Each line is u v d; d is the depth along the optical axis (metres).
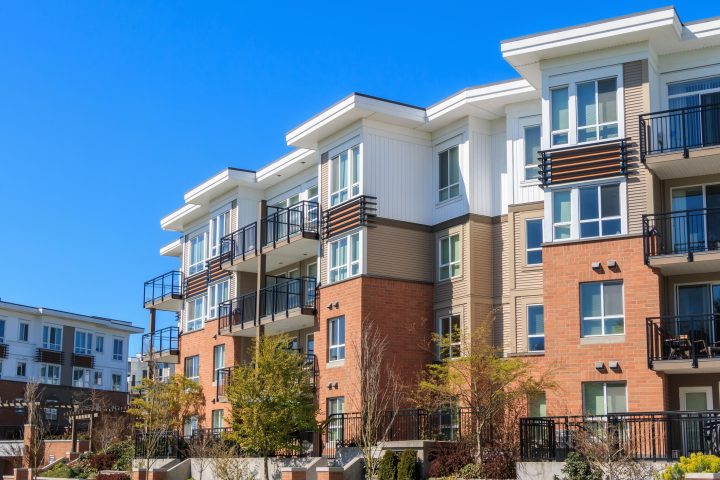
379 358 31.56
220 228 47.94
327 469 29.14
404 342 34.72
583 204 29.30
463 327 32.88
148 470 37.31
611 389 27.94
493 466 26.00
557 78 30.03
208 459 37.09
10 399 66.25
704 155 27.19
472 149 34.81
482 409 27.86
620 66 29.11
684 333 28.23
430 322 35.47
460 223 34.75
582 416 24.89
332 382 35.62
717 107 28.38
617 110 28.98
